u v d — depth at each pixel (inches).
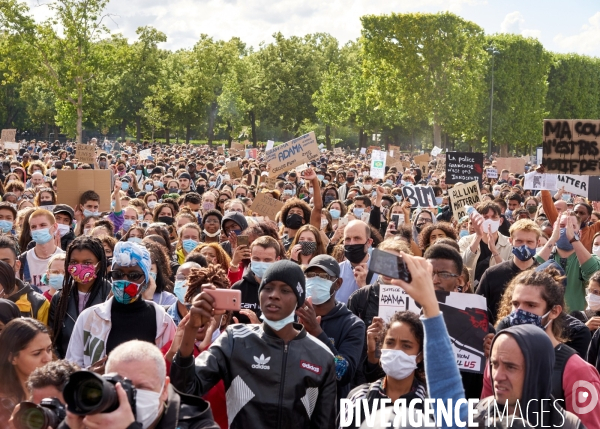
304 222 370.3
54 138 4060.0
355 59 4119.1
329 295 211.9
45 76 2596.0
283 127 3750.0
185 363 154.7
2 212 382.3
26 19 2508.6
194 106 3636.8
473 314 197.0
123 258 193.8
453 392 111.6
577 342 204.7
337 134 4160.9
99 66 2610.7
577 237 296.2
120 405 103.7
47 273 257.1
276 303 166.6
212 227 376.8
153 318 199.8
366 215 502.0
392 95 2711.6
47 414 113.7
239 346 168.4
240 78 3668.8
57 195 426.9
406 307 208.5
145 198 582.6
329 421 170.9
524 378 130.4
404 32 2615.7
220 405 170.2
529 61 2987.2
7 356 162.7
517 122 2972.4
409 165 1448.1
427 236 323.0
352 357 204.5
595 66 3644.2
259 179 811.4
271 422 165.5
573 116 3599.9
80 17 2511.1
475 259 321.4
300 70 3673.7
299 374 167.0
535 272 180.9
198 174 944.9
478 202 485.7
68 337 222.2
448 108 2610.7
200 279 206.2
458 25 2625.5
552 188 400.5
